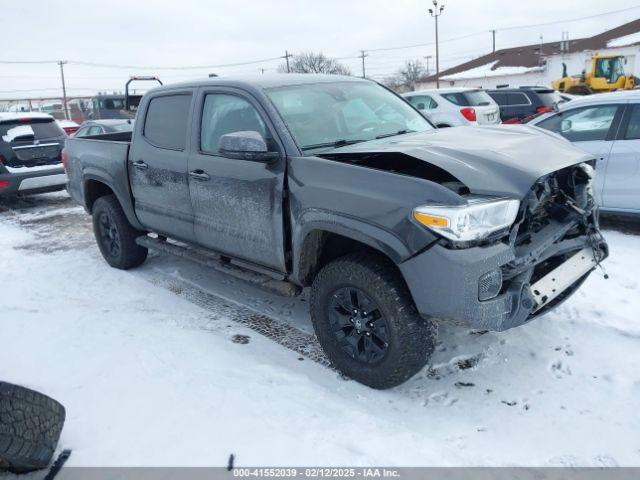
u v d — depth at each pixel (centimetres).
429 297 284
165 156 450
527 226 317
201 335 397
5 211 941
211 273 548
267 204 360
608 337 375
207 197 410
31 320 421
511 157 312
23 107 3306
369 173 309
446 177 339
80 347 370
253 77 409
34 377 328
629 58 3866
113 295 493
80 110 3188
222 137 348
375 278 304
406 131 416
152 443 266
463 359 359
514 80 4400
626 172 597
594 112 629
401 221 286
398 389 328
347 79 446
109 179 525
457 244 274
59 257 632
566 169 347
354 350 330
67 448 262
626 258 527
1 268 592
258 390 317
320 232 341
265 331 409
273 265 375
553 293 319
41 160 926
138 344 376
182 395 308
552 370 342
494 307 282
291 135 356
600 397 312
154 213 484
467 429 289
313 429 280
